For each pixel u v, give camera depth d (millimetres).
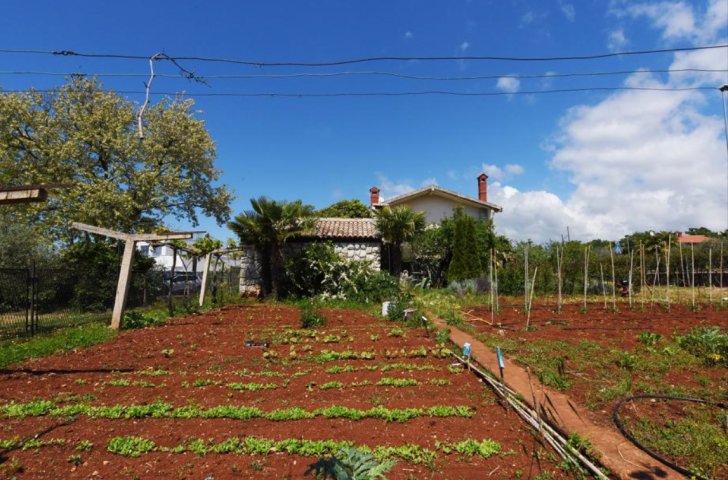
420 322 10172
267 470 3293
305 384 5496
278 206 16156
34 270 9609
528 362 6445
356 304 15305
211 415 4344
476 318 11203
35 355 7047
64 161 19703
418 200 27750
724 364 6180
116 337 8852
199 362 6676
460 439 3865
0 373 5934
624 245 29453
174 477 3195
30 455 3506
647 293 17969
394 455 3537
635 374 5812
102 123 20641
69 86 20281
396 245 19062
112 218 19125
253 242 17234
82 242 13953
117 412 4383
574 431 3941
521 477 3236
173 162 22531
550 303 15250
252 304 15820
